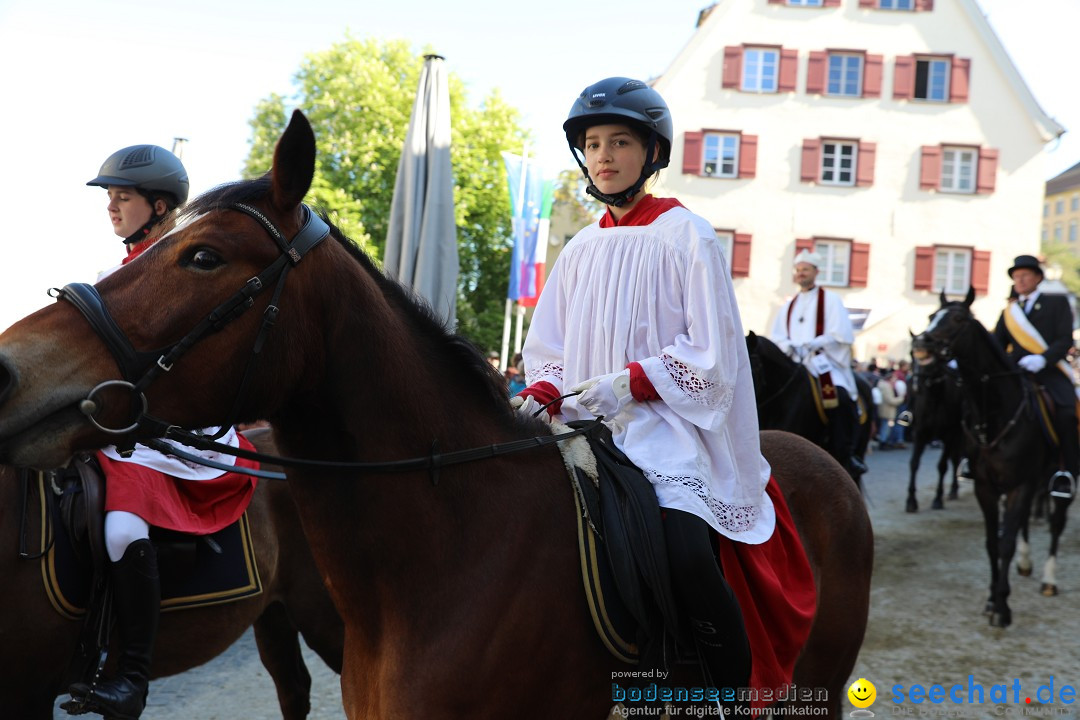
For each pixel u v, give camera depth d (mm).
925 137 22688
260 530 3049
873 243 22656
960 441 9414
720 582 1907
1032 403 6004
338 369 1698
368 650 1767
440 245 6766
